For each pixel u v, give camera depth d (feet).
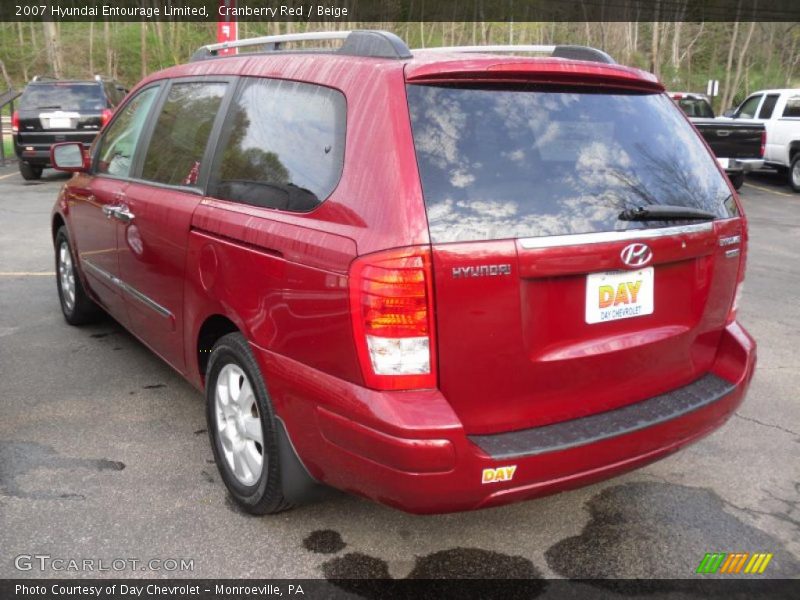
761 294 23.08
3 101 56.54
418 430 7.54
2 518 10.05
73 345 17.03
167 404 13.88
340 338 7.98
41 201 39.70
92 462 11.66
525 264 7.91
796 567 9.39
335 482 8.60
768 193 51.34
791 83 149.28
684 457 12.26
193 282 10.88
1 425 12.90
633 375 9.07
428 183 7.76
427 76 8.20
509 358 8.06
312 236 8.39
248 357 9.61
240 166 10.33
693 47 162.40
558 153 8.54
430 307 7.60
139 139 13.79
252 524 10.07
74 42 140.87
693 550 9.71
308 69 9.64
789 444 12.77
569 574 9.18
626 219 8.59
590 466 8.37
